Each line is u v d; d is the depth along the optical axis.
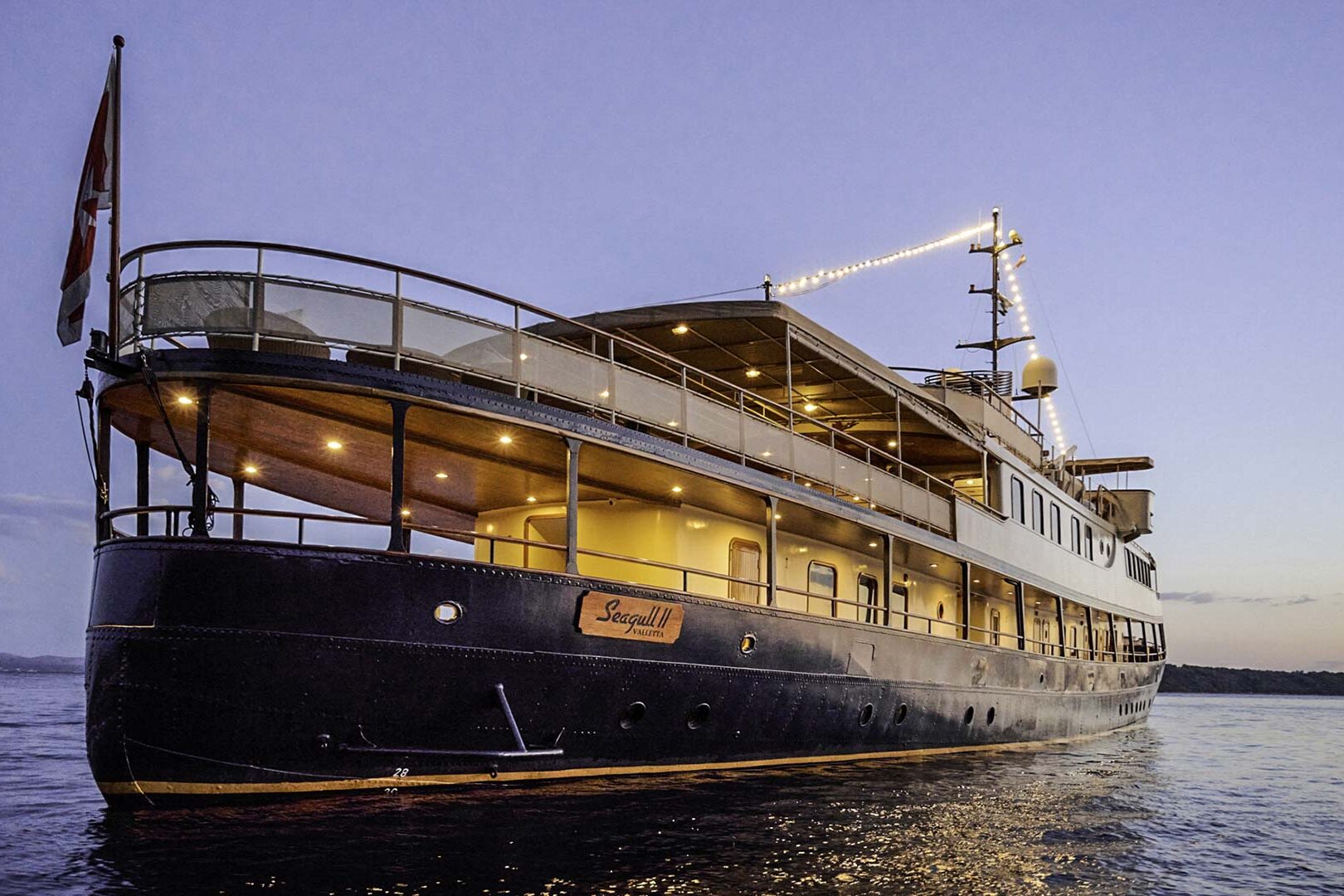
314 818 11.40
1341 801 20.03
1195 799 18.86
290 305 12.59
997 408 30.03
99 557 12.46
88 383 13.48
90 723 12.00
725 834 11.95
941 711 21.83
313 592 12.05
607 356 21.00
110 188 13.08
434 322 13.34
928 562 24.44
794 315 18.94
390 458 17.12
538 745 13.79
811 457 19.12
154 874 9.38
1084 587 32.03
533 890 9.21
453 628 12.83
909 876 10.73
